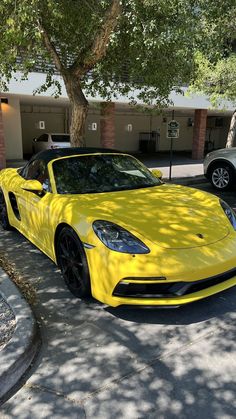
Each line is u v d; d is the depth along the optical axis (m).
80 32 5.91
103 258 2.95
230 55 10.06
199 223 3.33
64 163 4.30
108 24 5.23
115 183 4.24
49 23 5.55
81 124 6.79
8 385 2.29
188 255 2.92
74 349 2.69
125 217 3.27
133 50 6.22
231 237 3.27
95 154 4.60
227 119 28.20
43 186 4.18
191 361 2.56
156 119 25.62
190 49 6.33
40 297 3.48
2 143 11.14
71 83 6.45
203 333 2.90
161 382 2.35
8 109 14.12
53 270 4.11
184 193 4.13
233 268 3.11
